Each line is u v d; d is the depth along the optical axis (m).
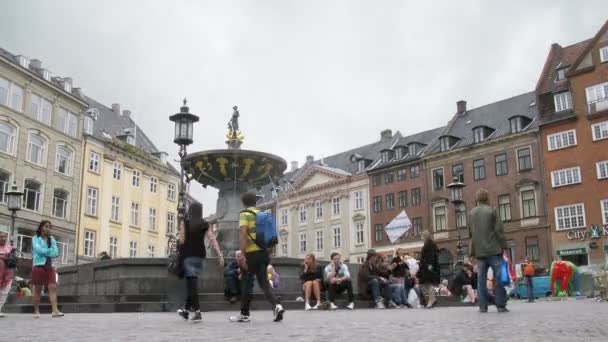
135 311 13.52
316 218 64.81
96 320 9.50
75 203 47.50
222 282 15.41
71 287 17.27
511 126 48.12
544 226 44.22
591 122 42.94
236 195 20.42
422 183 53.94
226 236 19.97
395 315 10.26
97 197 50.03
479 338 5.40
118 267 15.49
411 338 5.54
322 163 68.50
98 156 50.84
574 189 43.12
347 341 5.33
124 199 53.25
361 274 16.05
